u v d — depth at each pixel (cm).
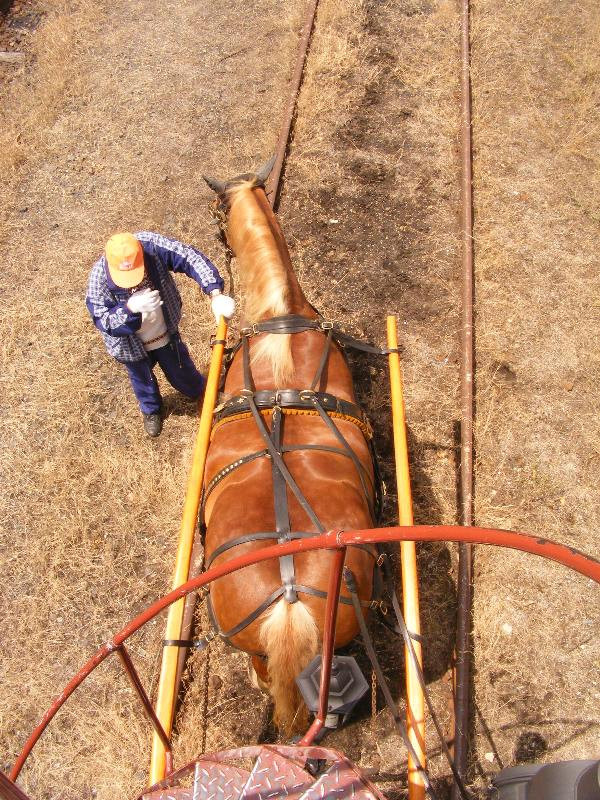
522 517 512
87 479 538
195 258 461
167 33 939
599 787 217
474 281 653
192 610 464
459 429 561
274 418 353
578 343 611
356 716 428
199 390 565
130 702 442
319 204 724
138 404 586
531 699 436
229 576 313
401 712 429
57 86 859
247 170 753
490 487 530
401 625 321
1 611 483
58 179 768
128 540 511
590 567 151
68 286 664
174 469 546
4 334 630
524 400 577
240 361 404
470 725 425
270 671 305
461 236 688
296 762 251
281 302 388
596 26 901
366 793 239
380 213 714
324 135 791
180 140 796
